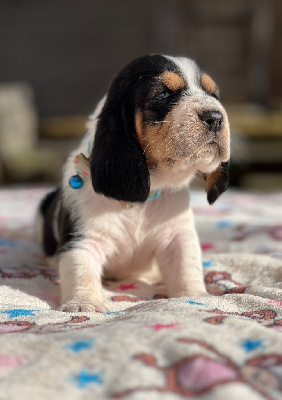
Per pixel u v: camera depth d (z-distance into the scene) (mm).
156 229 583
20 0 2316
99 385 302
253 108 2268
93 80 2363
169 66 549
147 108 532
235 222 833
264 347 344
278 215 910
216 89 581
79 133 2164
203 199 1081
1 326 415
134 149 525
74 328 396
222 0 2268
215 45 2305
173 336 350
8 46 2350
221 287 563
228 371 313
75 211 565
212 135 516
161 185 560
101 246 570
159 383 303
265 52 2295
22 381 305
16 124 1999
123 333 357
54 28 2340
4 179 1821
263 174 1790
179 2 2268
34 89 2377
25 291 543
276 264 605
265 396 294
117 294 564
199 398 291
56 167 1842
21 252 735
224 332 362
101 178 521
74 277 529
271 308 451
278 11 2287
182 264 573
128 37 2318
